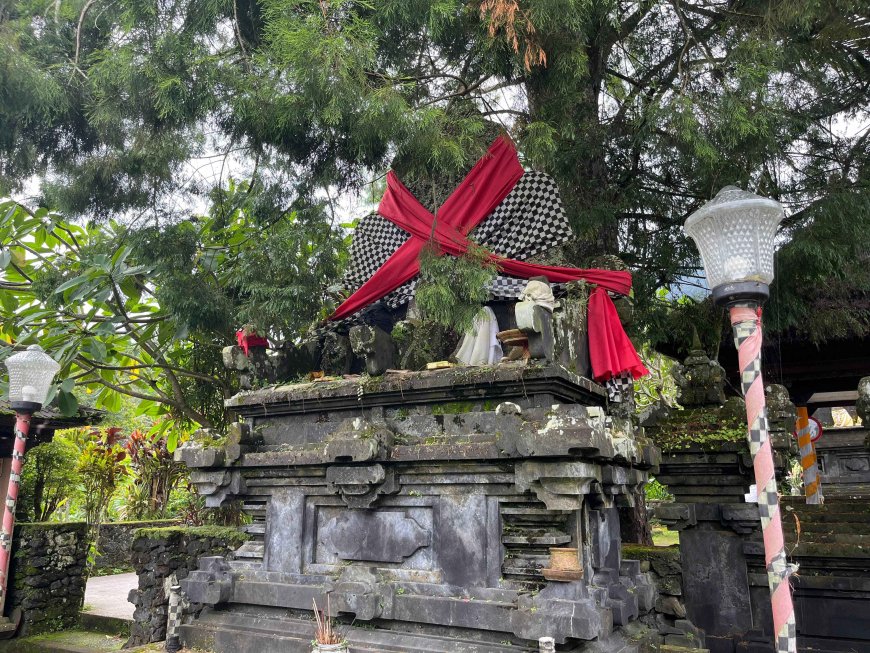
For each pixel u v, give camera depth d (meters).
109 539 17.08
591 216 8.60
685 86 7.46
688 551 8.36
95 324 9.73
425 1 5.95
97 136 7.88
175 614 6.24
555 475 4.85
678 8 8.10
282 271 7.53
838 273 8.73
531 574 5.07
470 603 5.07
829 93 8.34
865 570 7.90
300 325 7.61
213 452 6.25
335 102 5.70
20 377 7.33
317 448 5.91
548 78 7.21
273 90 6.21
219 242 9.21
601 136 8.62
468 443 5.30
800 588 8.07
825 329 9.96
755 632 7.95
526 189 6.95
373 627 5.45
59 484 12.02
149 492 18.84
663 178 9.45
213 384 10.95
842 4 6.93
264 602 5.90
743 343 4.13
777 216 4.13
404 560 5.57
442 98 6.91
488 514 5.28
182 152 7.65
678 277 9.96
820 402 16.50
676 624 7.51
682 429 8.43
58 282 9.01
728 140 7.19
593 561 5.56
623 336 6.27
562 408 5.23
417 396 5.85
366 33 5.73
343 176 7.36
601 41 8.38
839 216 7.80
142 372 11.62
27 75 6.59
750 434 4.04
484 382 5.48
